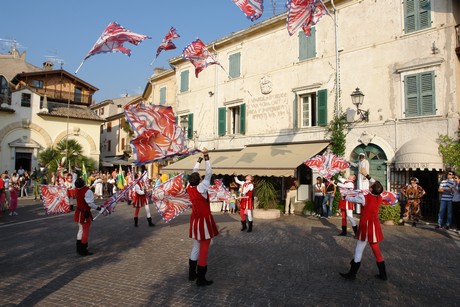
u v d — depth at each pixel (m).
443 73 12.55
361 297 5.05
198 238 5.57
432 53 12.84
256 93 18.97
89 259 7.32
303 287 5.48
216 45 21.11
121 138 39.47
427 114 12.84
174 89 25.80
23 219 13.52
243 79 19.70
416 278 5.94
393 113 13.72
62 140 28.94
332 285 5.57
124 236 9.91
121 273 6.30
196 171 6.02
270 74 18.30
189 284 5.67
